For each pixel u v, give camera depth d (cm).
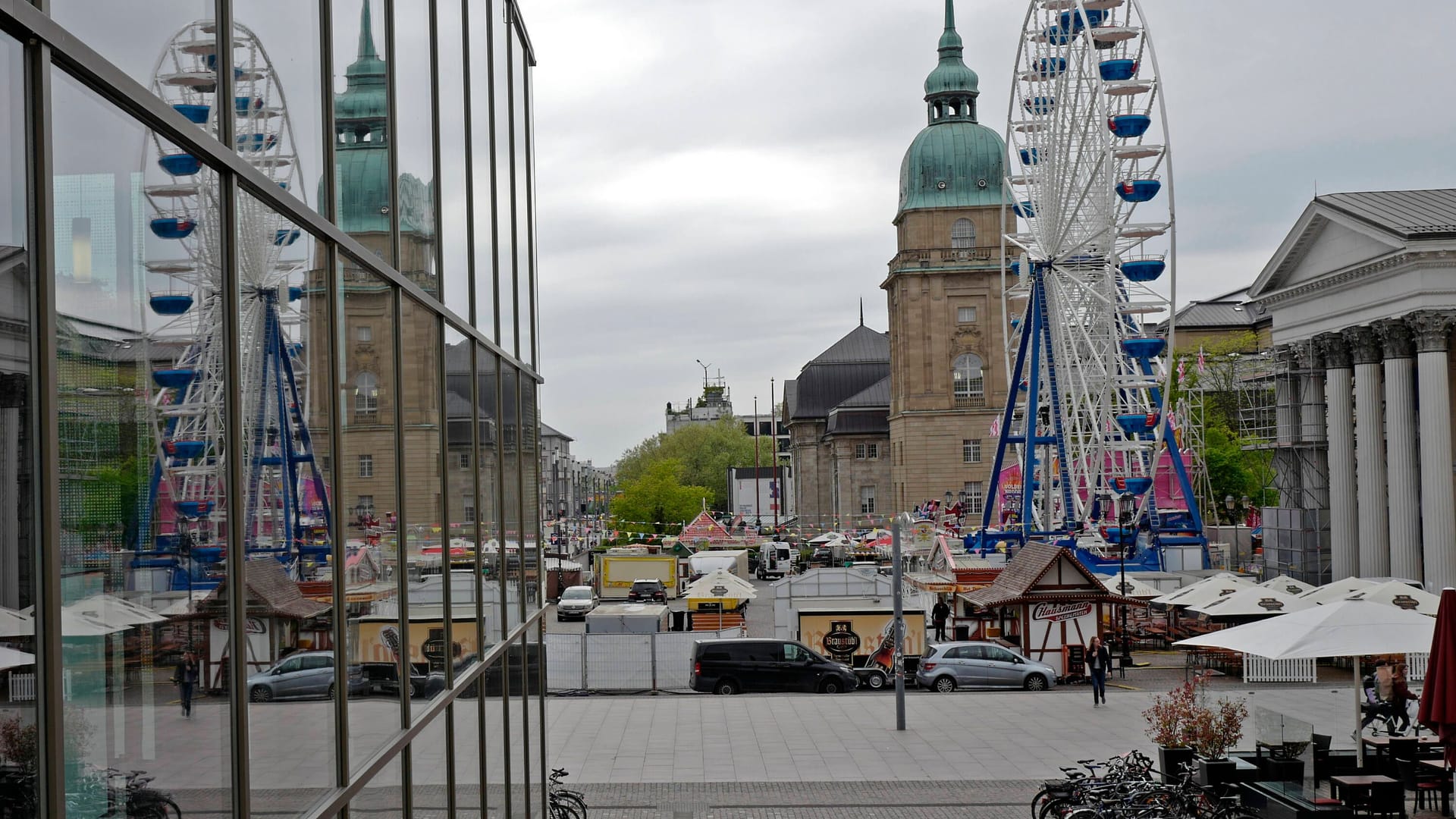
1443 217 5881
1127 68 5500
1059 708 3453
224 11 627
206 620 584
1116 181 5588
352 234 867
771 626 5841
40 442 443
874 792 2441
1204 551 6194
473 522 1283
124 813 502
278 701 677
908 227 12106
